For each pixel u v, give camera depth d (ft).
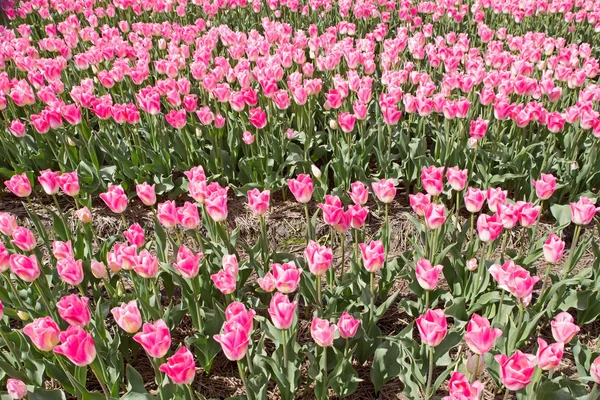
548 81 6.49
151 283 4.61
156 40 10.33
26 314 4.34
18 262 3.95
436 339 3.43
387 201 4.70
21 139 6.86
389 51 7.78
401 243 6.08
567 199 6.37
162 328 3.29
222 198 4.19
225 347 3.28
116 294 4.78
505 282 3.68
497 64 7.70
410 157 6.37
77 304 3.58
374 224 6.19
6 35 9.90
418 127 6.81
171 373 3.20
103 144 6.81
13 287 4.40
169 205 4.38
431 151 7.34
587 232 5.93
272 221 6.32
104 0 13.08
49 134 7.16
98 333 4.37
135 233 4.34
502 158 6.33
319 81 6.65
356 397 4.44
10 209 6.71
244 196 6.61
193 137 6.84
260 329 4.92
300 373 4.34
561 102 7.47
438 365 4.28
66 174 5.08
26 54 9.21
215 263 4.92
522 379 3.02
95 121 7.57
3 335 4.09
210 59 8.81
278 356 4.17
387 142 6.96
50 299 4.67
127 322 3.58
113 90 8.61
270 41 9.00
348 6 10.77
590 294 4.61
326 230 6.24
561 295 4.69
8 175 6.77
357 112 6.11
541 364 3.24
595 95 6.26
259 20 12.53
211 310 4.48
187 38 9.43
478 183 6.38
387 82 7.07
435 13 11.27
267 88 6.50
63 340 3.39
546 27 11.30
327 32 9.20
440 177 4.56
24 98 6.74
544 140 6.82
